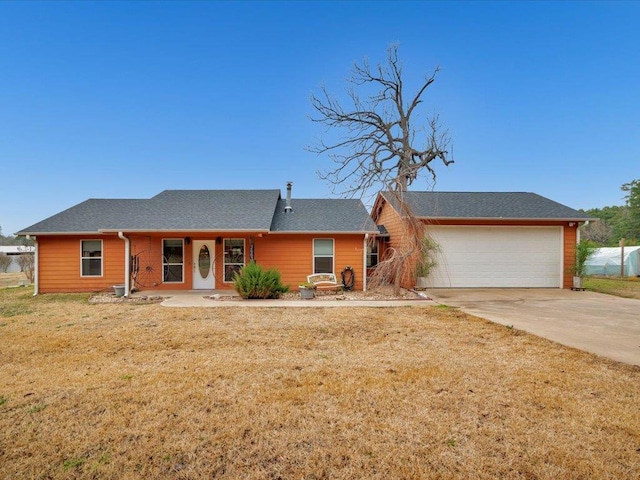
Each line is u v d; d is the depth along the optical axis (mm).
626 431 3037
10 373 4434
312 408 3469
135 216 12680
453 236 13188
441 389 3918
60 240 12469
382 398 3693
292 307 9242
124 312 8555
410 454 2715
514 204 14320
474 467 2555
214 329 6758
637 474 2477
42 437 2947
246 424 3162
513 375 4320
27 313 8492
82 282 12570
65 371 4500
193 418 3270
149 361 4906
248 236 12844
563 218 12906
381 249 15953
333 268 12828
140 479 2439
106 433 3010
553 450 2750
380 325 7105
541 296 11281
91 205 14133
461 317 7902
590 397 3705
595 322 7363
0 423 3172
